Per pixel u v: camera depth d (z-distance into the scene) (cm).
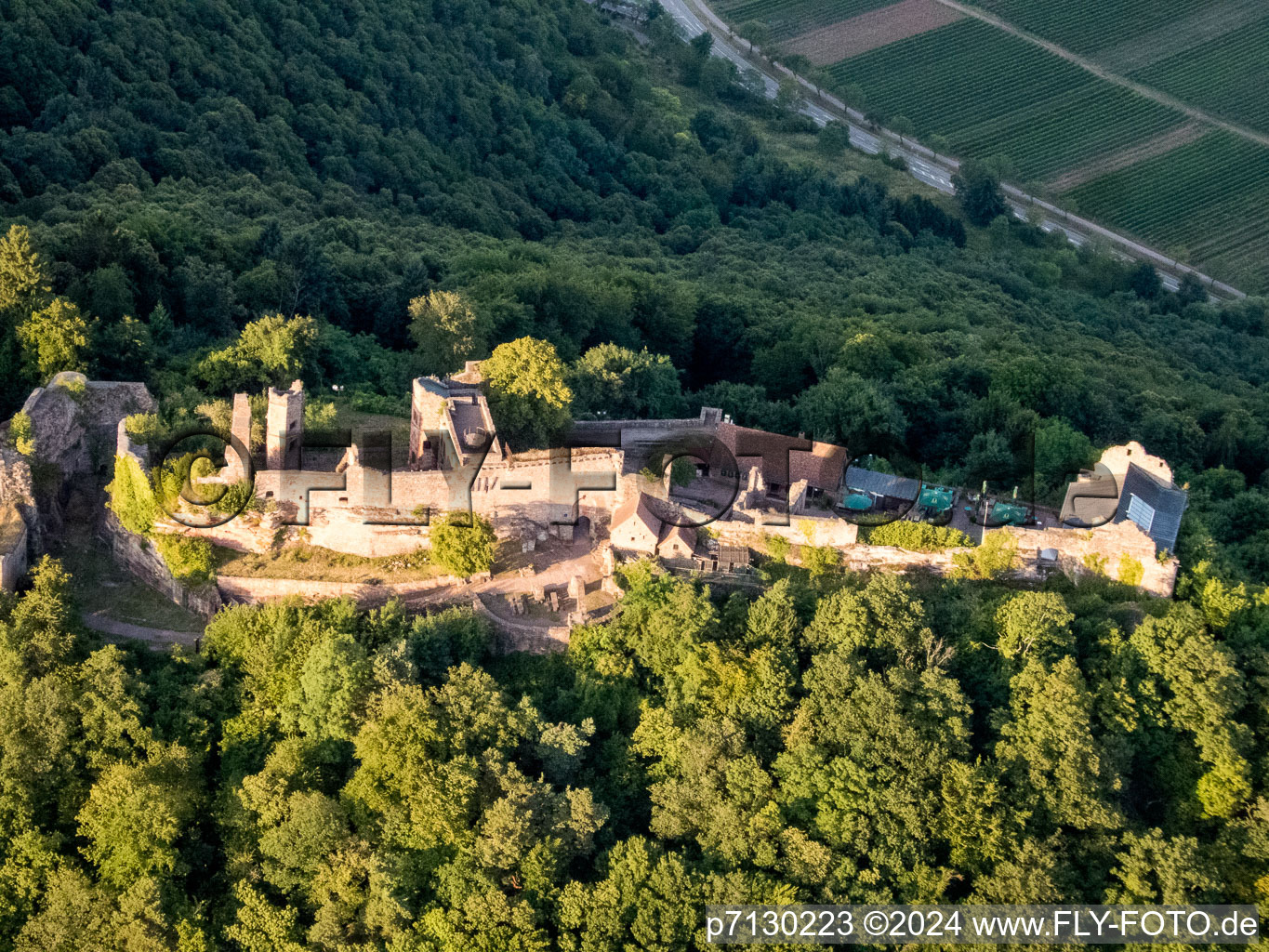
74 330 11450
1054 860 9031
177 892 8862
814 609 10338
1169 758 9719
